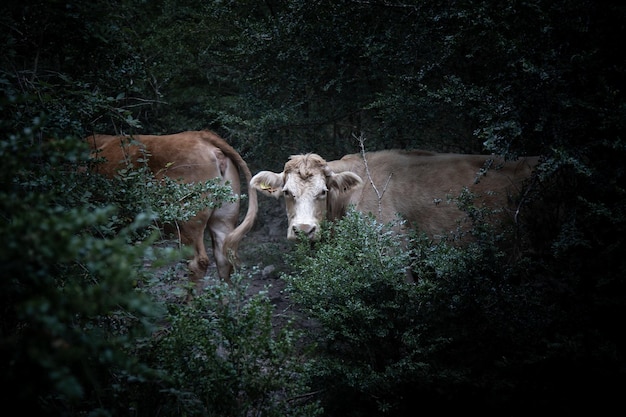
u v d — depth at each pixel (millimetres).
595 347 3074
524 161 4809
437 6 4270
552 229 4148
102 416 1755
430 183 4859
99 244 1414
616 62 3381
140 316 2375
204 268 5195
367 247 3447
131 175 3074
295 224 4457
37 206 1476
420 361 3338
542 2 3432
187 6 7383
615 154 3264
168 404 2395
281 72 6082
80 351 1351
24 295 1736
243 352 2631
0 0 2947
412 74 5035
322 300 3424
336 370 3250
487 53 4051
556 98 3275
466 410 3402
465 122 5488
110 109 3279
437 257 3465
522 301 3297
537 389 3242
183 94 7184
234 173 5512
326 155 6590
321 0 5141
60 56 3541
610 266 3293
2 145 1599
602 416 3131
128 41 4086
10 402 1495
